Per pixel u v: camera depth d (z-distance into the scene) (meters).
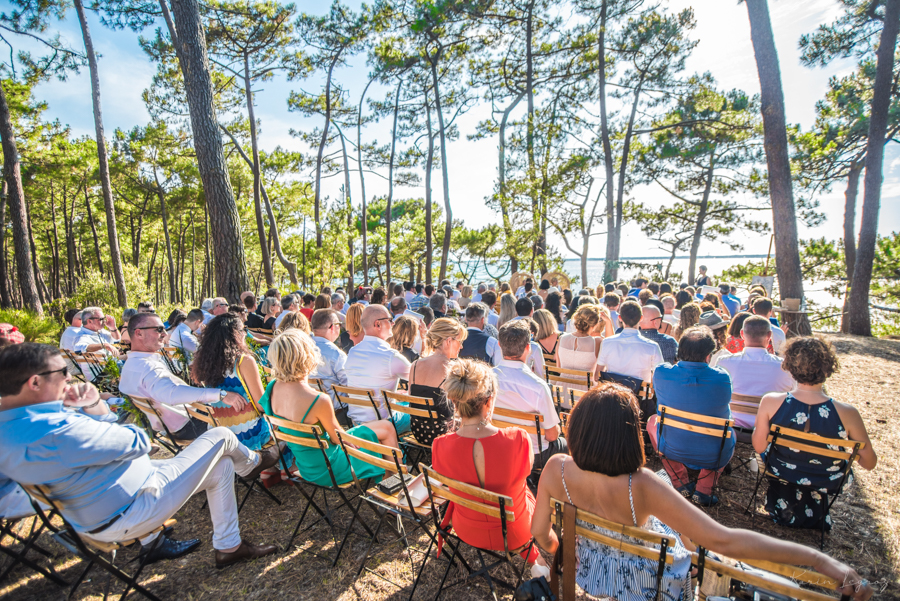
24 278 13.74
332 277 21.23
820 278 20.42
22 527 3.48
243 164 25.95
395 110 23.92
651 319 5.02
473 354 4.72
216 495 2.87
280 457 3.18
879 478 3.83
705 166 22.58
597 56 18.91
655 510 1.75
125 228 37.56
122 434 2.34
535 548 2.60
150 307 7.22
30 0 13.17
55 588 2.76
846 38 13.79
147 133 24.95
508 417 3.34
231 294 10.93
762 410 3.06
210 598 2.65
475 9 17.88
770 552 1.56
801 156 16.38
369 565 2.92
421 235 32.19
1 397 2.20
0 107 13.24
